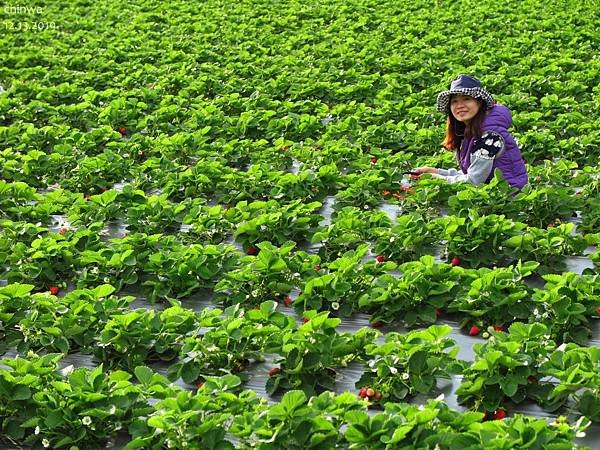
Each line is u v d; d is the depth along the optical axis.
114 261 10.16
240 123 12.60
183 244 10.73
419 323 9.82
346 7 17.98
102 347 9.52
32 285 9.96
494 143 10.90
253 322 9.48
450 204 10.78
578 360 9.02
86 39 16.59
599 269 10.12
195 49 15.45
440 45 15.34
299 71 14.45
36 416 9.03
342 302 9.94
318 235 10.38
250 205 10.82
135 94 13.74
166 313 9.58
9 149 12.05
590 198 11.00
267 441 8.62
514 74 13.95
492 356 8.99
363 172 11.41
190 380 9.32
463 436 8.53
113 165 11.77
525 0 18.23
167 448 8.77
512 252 10.25
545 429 8.54
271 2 19.16
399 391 9.16
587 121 12.50
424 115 12.74
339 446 8.78
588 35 15.42
